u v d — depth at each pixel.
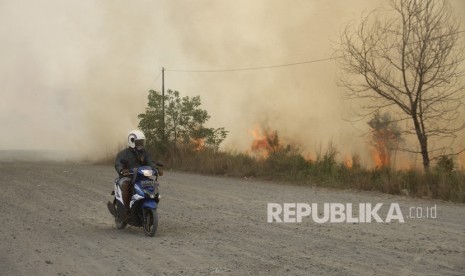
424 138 20.50
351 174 17.05
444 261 6.96
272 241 8.39
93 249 7.89
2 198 13.96
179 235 8.99
